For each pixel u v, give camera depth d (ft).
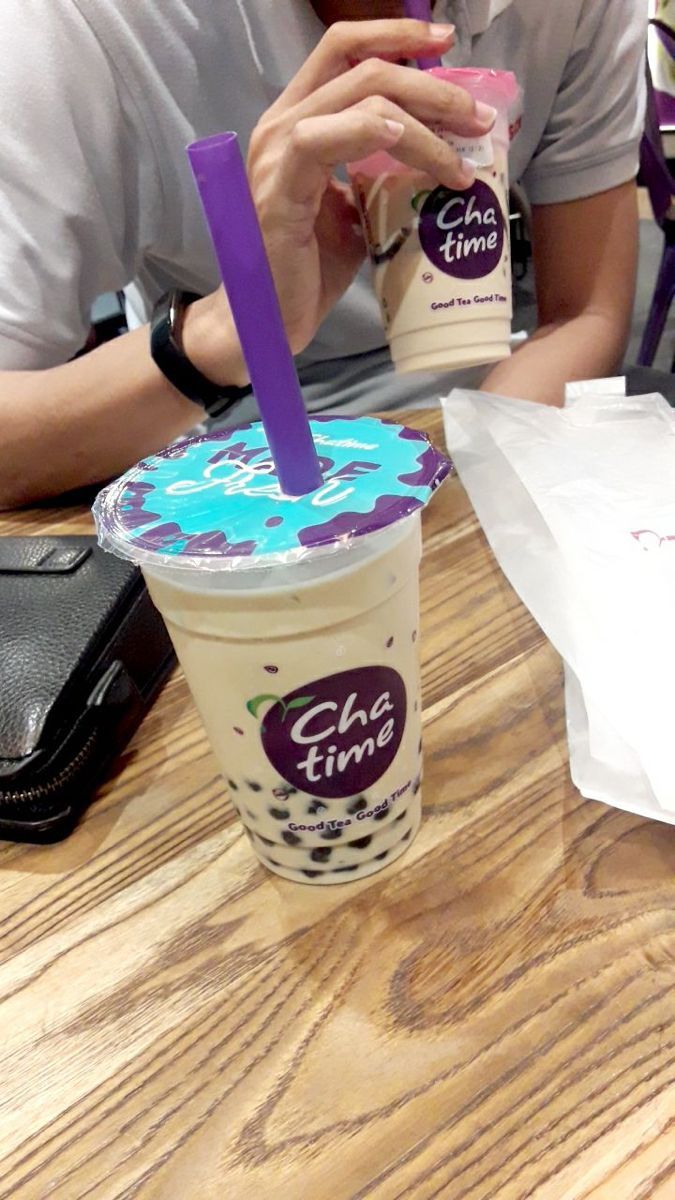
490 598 1.96
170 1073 1.10
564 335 3.50
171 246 3.57
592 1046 1.04
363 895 1.31
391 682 1.18
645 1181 0.89
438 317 2.15
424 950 1.21
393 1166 0.95
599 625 1.46
